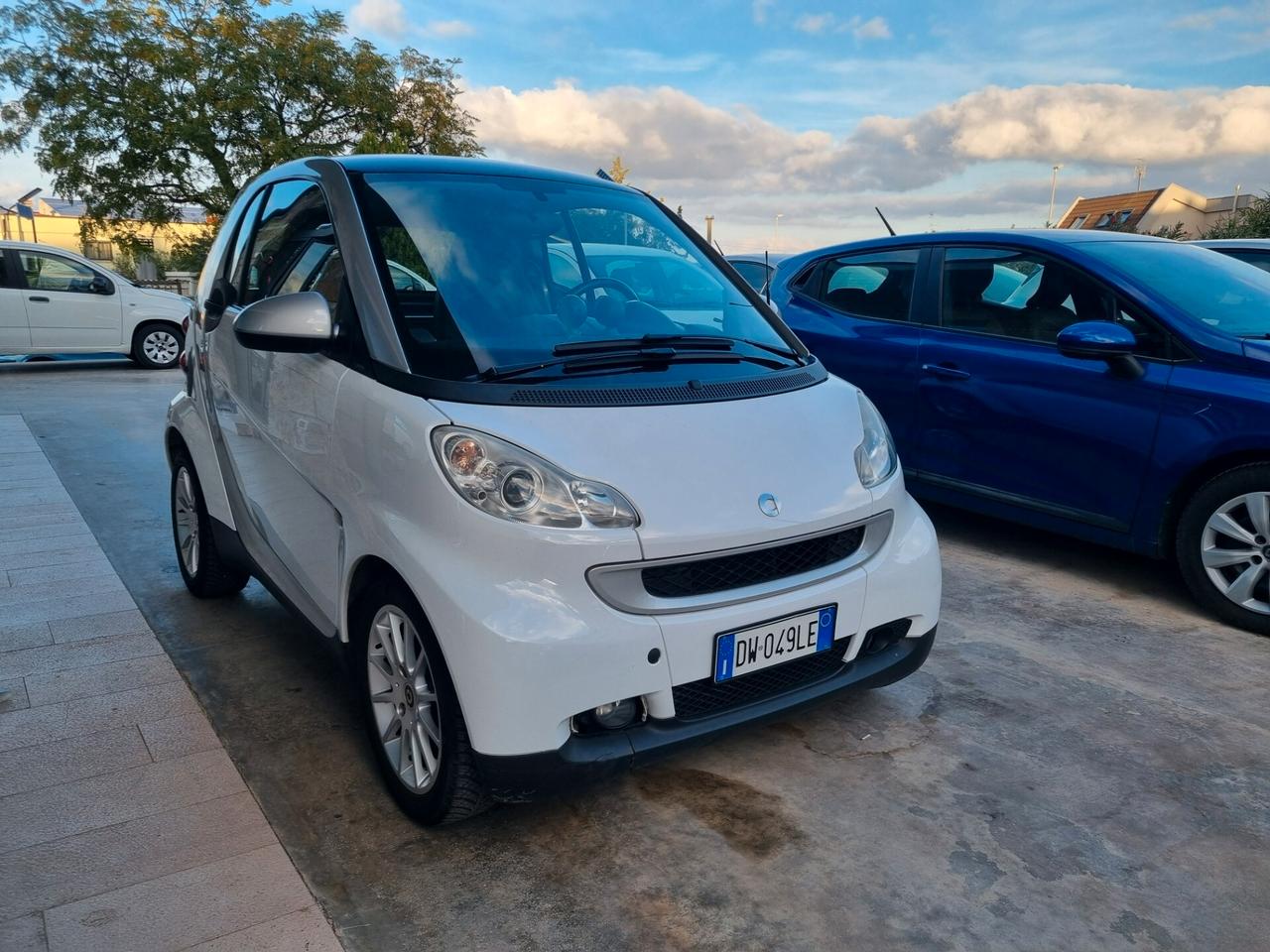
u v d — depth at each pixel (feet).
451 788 7.24
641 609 7.09
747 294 10.95
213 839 7.71
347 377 8.30
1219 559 12.14
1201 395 12.10
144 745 9.21
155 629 12.12
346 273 8.77
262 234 11.22
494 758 6.79
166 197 74.79
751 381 8.85
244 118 72.90
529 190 10.34
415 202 9.45
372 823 7.98
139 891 7.06
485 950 6.54
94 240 79.36
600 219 10.44
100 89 72.08
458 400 7.49
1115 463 12.98
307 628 9.50
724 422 8.04
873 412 9.47
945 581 13.93
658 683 7.10
